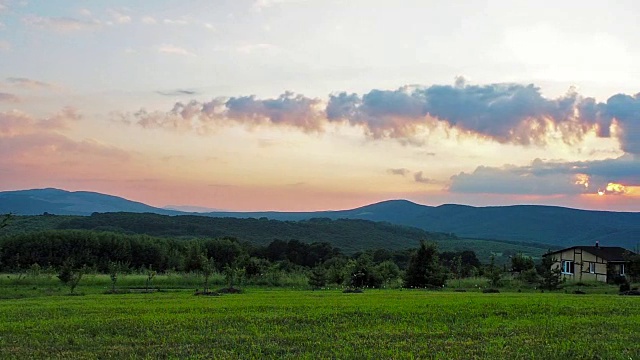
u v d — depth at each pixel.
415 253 68.06
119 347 22.11
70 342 23.11
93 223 150.38
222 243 108.56
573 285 66.94
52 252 92.50
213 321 28.03
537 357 20.02
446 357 20.06
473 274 78.62
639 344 22.22
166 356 20.58
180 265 81.19
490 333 24.67
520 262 74.88
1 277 67.06
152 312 31.73
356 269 68.25
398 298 41.62
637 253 73.69
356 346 22.03
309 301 38.53
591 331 25.12
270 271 71.50
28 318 29.41
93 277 65.31
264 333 24.84
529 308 32.81
